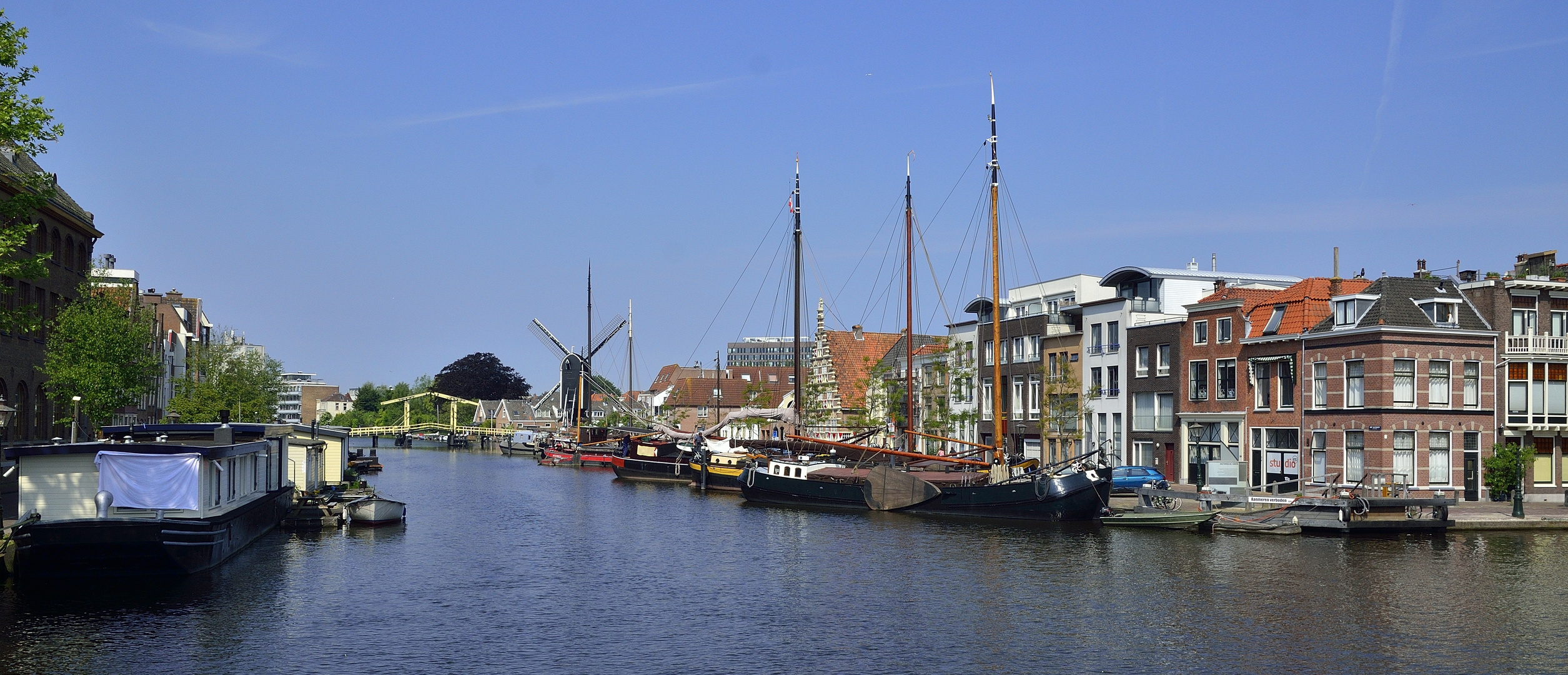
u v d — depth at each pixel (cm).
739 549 4794
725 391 15662
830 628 3189
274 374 12219
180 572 3547
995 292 6366
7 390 5219
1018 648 2934
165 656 2772
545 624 3238
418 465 13075
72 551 3391
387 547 4784
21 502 3428
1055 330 8350
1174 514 5172
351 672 2678
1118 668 2744
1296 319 6400
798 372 8650
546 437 16812
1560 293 6066
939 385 8756
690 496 8012
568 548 4838
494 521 6031
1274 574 3947
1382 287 5897
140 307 7406
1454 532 4959
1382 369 5750
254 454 4538
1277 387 6462
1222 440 6838
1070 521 5588
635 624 3244
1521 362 5978
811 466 7088
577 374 17062
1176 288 7781
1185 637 3033
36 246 5528
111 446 3462
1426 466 5781
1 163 5078
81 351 5388
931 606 3484
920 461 7581
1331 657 2819
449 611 3403
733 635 3100
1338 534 4872
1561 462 6100
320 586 3747
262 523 4788
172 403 9244
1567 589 3622
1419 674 2669
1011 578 3944
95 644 2858
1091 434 8019
